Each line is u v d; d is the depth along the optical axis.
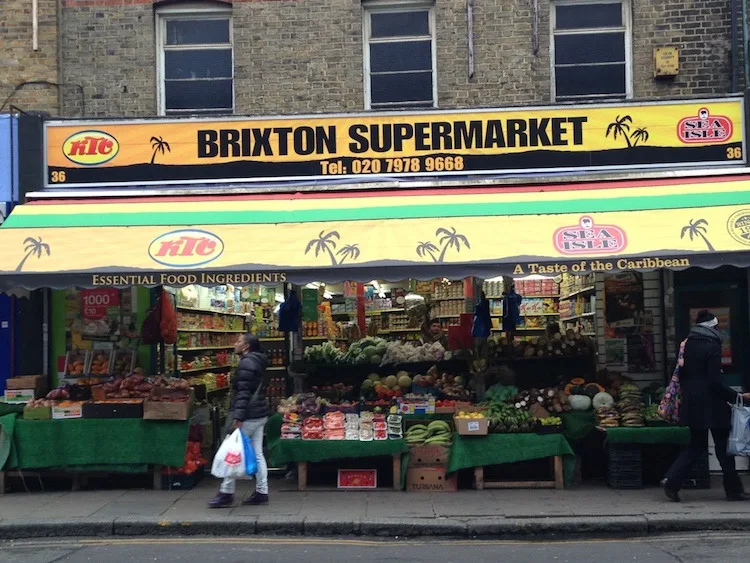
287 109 12.30
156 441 9.95
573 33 12.42
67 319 11.66
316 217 10.21
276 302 15.42
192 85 12.62
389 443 9.84
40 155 11.34
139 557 7.51
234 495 9.63
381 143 11.29
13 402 10.91
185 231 10.05
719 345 9.11
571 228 9.80
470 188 10.99
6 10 12.34
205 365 14.09
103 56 12.42
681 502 9.14
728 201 10.02
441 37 12.25
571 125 11.19
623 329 11.62
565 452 9.86
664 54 12.04
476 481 9.91
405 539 8.23
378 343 11.98
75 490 10.15
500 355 11.63
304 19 12.34
